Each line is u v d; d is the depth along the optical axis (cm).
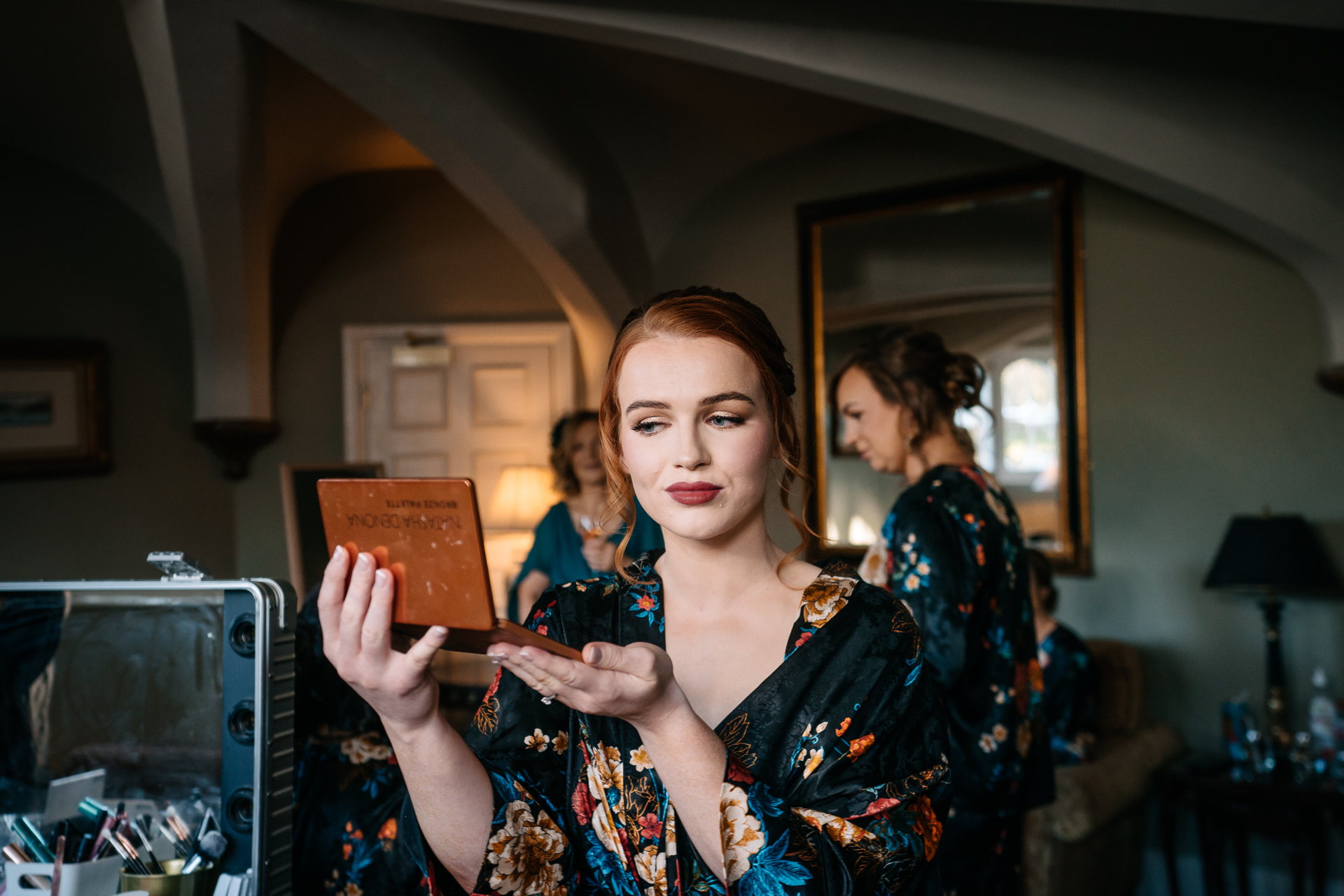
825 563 94
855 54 301
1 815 110
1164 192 323
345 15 326
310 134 465
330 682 138
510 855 79
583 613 92
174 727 107
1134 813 342
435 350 535
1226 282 365
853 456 454
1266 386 356
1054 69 306
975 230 421
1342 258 322
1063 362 396
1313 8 218
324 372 545
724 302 84
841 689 84
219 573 534
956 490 166
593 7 293
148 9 312
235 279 470
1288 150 308
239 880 102
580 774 88
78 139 444
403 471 538
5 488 440
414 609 68
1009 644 161
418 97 357
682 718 74
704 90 418
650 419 83
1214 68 308
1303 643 348
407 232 545
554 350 532
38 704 111
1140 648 380
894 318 441
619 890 84
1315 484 346
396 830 134
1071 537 392
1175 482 374
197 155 379
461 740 79
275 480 538
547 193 419
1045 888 284
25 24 354
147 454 502
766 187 484
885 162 448
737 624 88
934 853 82
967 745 158
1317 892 312
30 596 111
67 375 466
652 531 195
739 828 73
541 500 479
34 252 458
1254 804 315
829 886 73
